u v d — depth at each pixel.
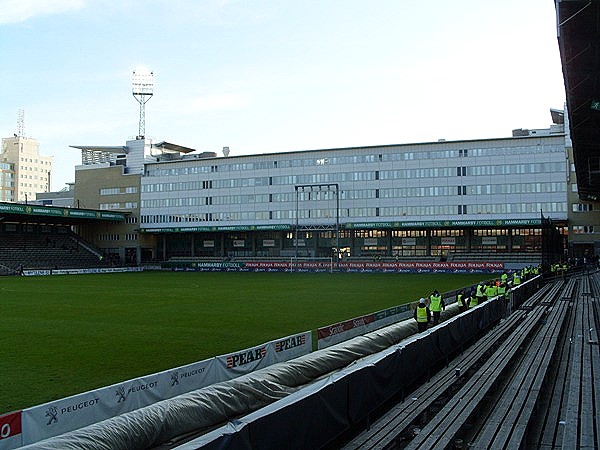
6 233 91.38
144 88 114.19
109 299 37.19
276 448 6.37
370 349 14.07
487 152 84.25
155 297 38.72
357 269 80.38
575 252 79.44
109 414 9.63
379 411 9.30
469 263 74.19
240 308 31.31
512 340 15.29
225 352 17.92
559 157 80.69
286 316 27.48
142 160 106.25
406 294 40.88
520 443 7.51
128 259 104.06
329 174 92.25
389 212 88.50
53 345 19.19
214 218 98.75
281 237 99.44
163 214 102.31
